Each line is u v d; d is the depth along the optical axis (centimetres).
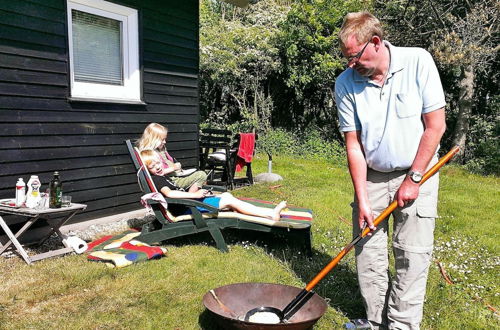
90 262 370
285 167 1056
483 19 1112
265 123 1384
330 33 1327
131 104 542
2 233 418
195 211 403
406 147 242
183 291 316
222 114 1411
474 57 1117
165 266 362
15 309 286
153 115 579
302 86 1377
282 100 1447
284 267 372
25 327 262
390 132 242
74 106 475
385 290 269
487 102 1287
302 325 224
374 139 247
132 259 365
